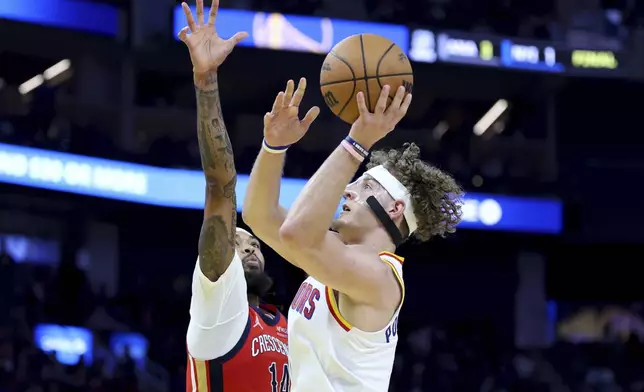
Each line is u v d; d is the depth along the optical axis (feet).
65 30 45.70
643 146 58.29
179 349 46.03
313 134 54.95
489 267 57.93
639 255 56.44
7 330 40.37
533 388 50.08
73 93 50.37
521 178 53.36
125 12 47.93
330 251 8.45
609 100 57.36
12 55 49.85
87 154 43.34
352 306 8.88
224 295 9.77
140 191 44.80
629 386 50.67
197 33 9.18
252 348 10.74
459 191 9.97
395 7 53.31
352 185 9.67
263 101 56.49
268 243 9.87
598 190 54.13
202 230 9.59
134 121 51.98
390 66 9.03
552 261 57.57
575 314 57.21
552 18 55.26
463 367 51.26
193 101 55.26
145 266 53.06
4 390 37.32
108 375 39.88
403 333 54.13
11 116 45.47
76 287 45.57
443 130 57.93
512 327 57.47
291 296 52.21
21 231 47.70
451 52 50.85
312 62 51.03
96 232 50.47
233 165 9.54
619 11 54.80
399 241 9.53
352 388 8.82
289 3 51.39
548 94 56.39
